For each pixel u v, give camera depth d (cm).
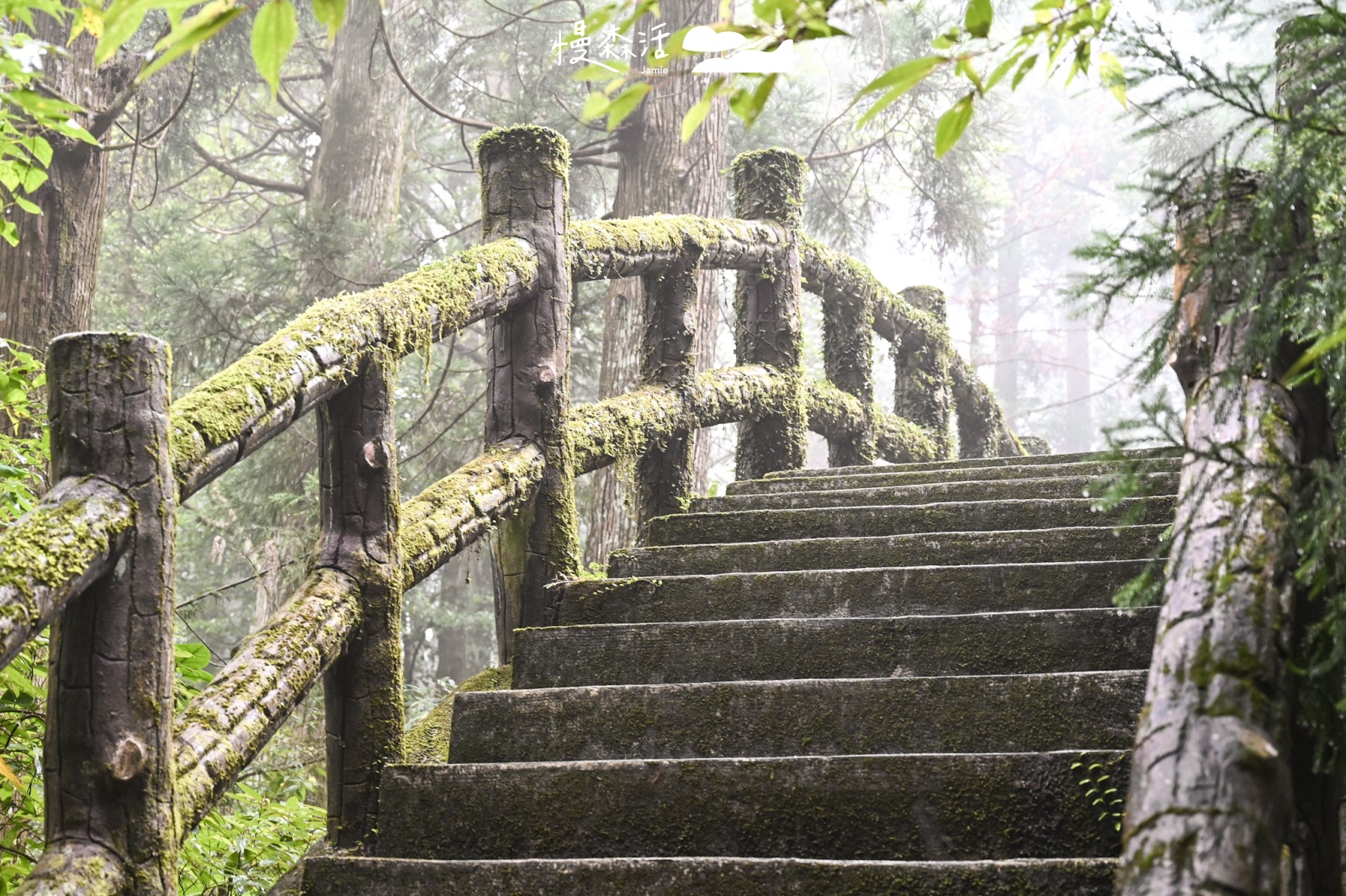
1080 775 245
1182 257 170
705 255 509
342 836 294
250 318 1072
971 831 249
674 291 494
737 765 268
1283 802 134
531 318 401
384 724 300
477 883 251
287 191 1210
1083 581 345
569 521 402
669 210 908
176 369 1069
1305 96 161
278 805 446
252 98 1387
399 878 256
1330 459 190
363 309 308
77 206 636
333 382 289
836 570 375
